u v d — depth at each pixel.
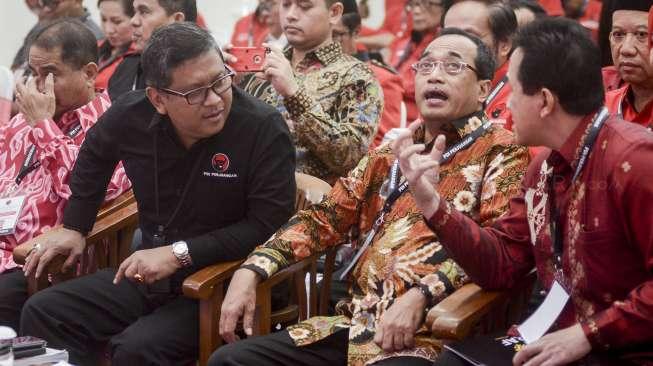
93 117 4.73
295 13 4.94
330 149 4.56
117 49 6.45
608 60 4.38
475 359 3.05
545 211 3.19
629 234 2.94
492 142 3.62
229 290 3.66
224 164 3.95
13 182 4.82
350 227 3.92
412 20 6.94
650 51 3.54
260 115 3.96
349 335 3.63
